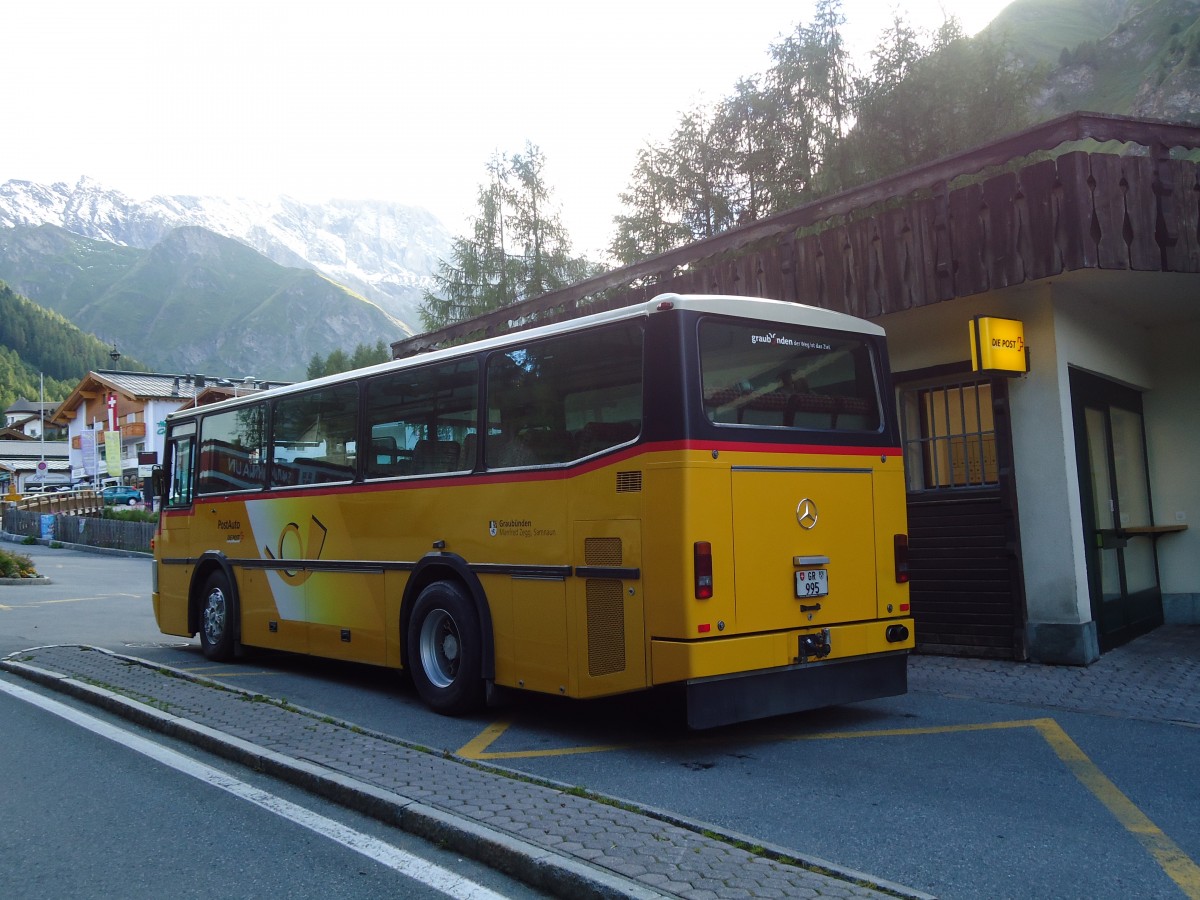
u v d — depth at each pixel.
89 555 34.94
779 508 6.55
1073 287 9.34
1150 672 8.60
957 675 8.87
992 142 8.94
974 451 9.96
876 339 7.45
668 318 6.31
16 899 4.15
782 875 3.97
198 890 4.22
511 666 7.17
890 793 5.48
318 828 5.00
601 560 6.51
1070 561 9.09
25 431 103.75
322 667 10.39
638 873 3.98
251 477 10.30
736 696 6.27
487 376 7.57
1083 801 5.27
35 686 8.95
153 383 64.75
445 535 7.78
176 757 6.44
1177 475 11.30
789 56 22.73
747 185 24.44
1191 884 4.12
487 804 4.96
